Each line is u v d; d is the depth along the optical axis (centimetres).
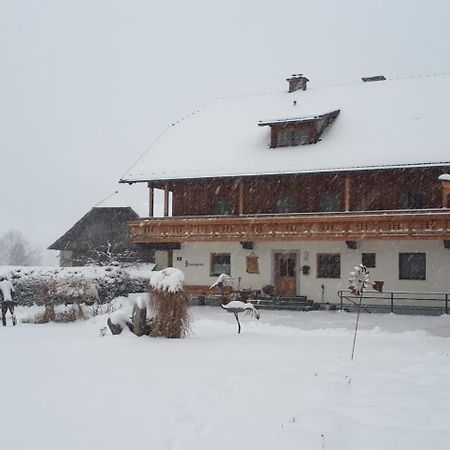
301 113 3120
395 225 2572
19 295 2759
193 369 988
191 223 2936
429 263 2589
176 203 3186
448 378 912
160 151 3192
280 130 2966
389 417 678
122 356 1141
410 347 1347
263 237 2797
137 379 897
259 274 2895
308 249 2803
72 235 4619
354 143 2809
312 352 1225
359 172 2697
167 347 1279
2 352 1204
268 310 2672
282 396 776
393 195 2753
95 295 2138
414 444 578
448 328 1973
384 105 3072
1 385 855
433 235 2511
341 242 2739
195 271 3028
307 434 597
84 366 1018
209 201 3119
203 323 2097
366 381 888
